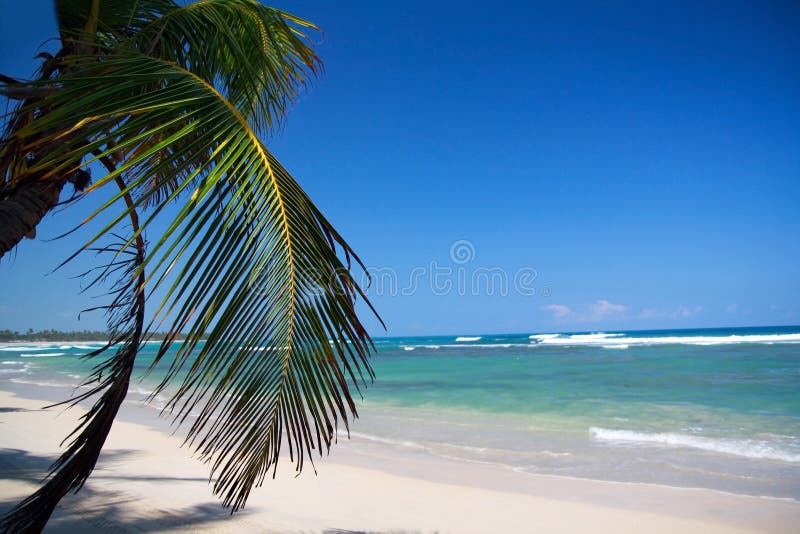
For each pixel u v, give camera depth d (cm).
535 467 698
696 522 483
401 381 2059
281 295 205
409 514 494
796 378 1692
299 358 213
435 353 4769
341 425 1054
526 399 1408
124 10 311
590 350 4278
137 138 178
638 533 458
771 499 547
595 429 958
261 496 524
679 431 920
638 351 3772
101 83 196
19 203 221
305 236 210
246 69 287
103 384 250
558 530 462
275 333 206
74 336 10425
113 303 241
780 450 764
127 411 1208
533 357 3547
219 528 408
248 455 219
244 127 209
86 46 281
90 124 218
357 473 658
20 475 546
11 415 1084
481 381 1972
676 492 577
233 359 196
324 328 211
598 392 1509
